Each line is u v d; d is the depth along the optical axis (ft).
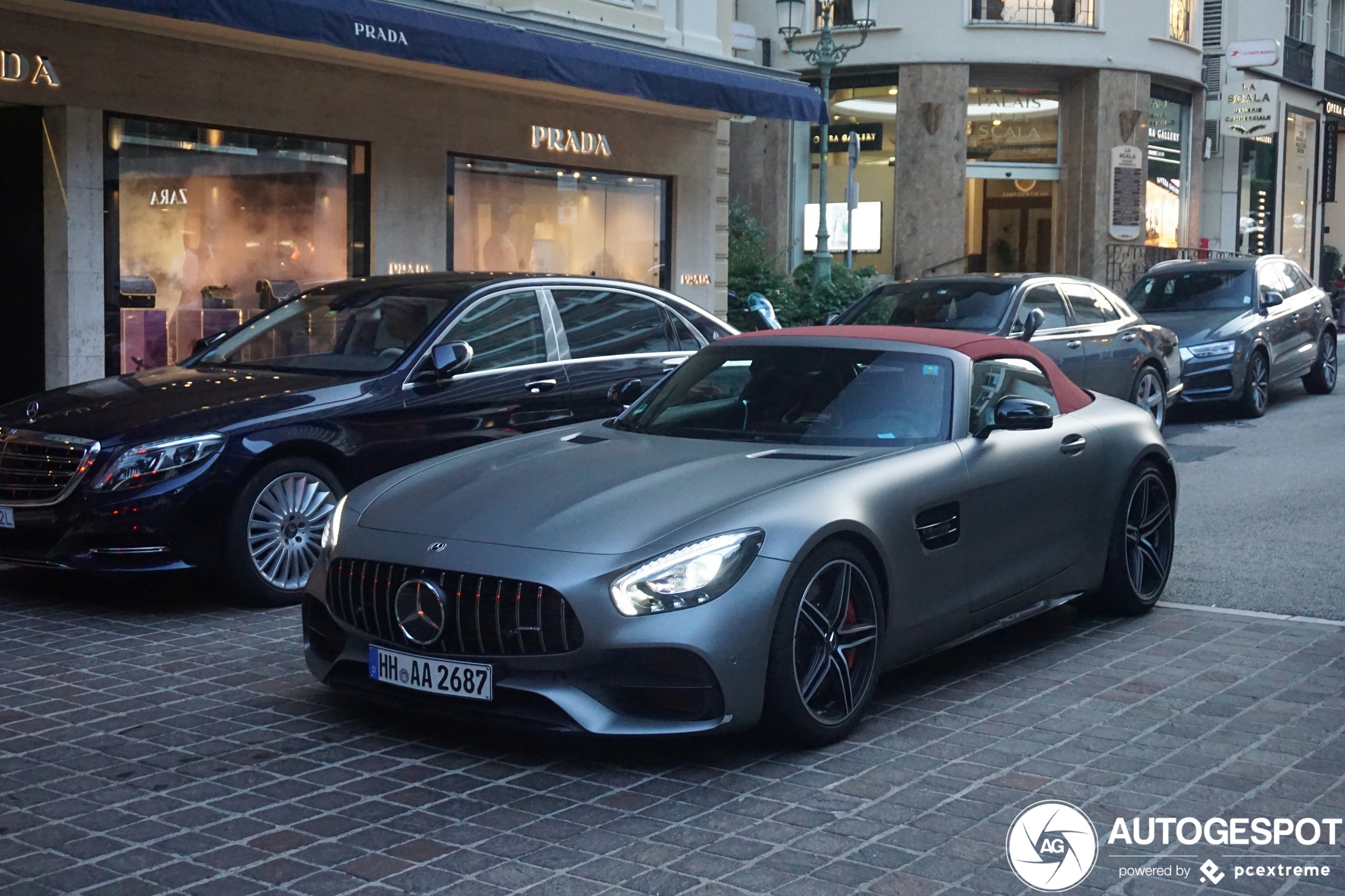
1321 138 121.39
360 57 42.73
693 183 58.34
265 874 11.82
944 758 14.67
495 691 14.26
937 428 17.47
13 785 14.02
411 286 26.09
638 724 13.94
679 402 18.89
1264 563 24.63
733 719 14.07
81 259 37.06
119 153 37.99
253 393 22.47
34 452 21.25
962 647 19.42
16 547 21.31
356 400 22.81
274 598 21.86
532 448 17.83
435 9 41.57
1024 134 90.38
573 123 52.24
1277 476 34.60
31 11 35.35
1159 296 50.26
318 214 43.75
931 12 85.71
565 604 13.87
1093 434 19.99
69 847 12.43
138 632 20.36
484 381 24.66
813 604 14.93
